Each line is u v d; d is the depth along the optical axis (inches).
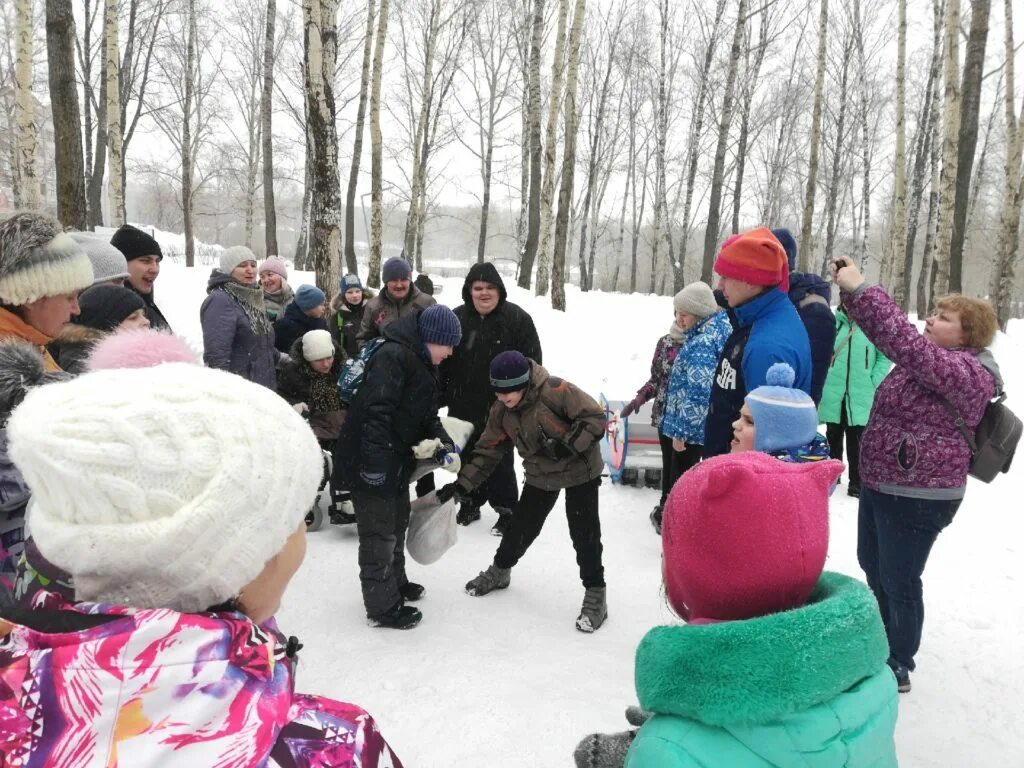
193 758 27.4
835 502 216.1
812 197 738.2
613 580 162.2
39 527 29.7
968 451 107.0
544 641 134.6
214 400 31.6
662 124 1187.3
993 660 128.9
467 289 188.7
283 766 29.7
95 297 111.1
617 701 114.8
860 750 43.9
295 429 34.7
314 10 362.6
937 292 551.5
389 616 136.0
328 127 372.8
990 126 1254.9
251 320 172.4
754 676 42.4
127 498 28.1
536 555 175.8
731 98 786.8
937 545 183.2
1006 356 462.0
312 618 140.0
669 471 193.2
